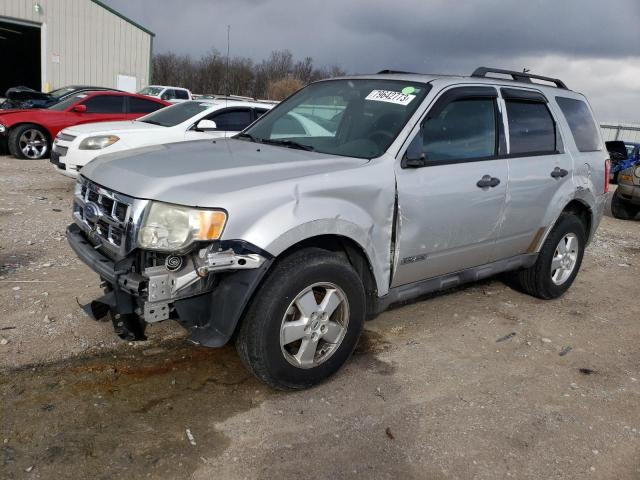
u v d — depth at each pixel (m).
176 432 3.08
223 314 3.16
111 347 3.96
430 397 3.63
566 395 3.80
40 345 3.91
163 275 3.01
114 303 3.29
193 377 3.66
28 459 2.78
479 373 4.01
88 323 4.28
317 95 4.76
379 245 3.73
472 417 3.44
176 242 3.00
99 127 9.05
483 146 4.48
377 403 3.52
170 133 8.90
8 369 3.59
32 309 4.45
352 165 3.68
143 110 13.52
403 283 4.10
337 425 3.26
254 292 3.25
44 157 12.81
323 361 3.58
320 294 3.60
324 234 3.37
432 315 5.00
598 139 5.81
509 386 3.86
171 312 3.11
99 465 2.78
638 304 5.81
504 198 4.53
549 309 5.40
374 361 4.05
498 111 4.62
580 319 5.21
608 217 11.49
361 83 4.59
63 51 27.00
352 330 3.66
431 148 4.09
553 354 4.42
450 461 3.02
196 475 2.77
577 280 6.52
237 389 3.56
